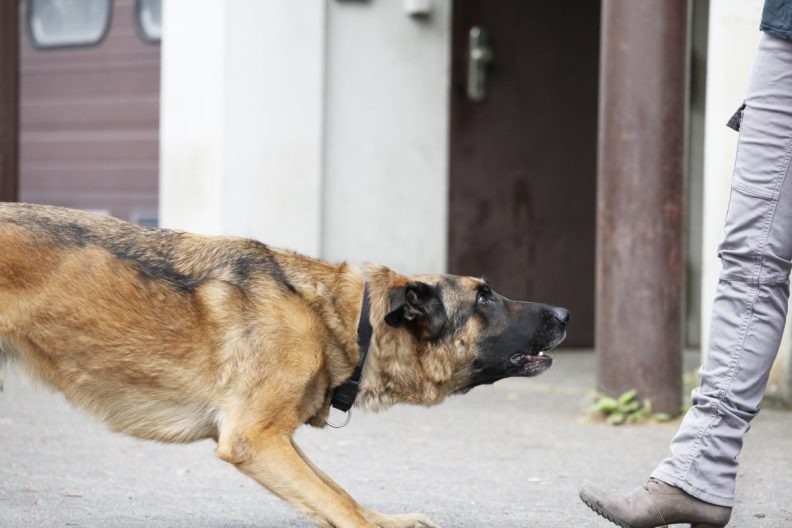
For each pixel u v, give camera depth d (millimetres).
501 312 4750
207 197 9695
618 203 7215
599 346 7418
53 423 7094
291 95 9812
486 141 10875
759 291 4035
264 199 9734
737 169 4098
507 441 6734
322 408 4555
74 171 11688
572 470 5930
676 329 7250
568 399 8320
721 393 4066
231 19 9586
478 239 10867
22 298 4223
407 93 10266
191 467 5965
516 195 11039
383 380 4633
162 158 9938
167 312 4316
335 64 9938
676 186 7164
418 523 4660
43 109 11812
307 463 4617
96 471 5793
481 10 10789
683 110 7148
